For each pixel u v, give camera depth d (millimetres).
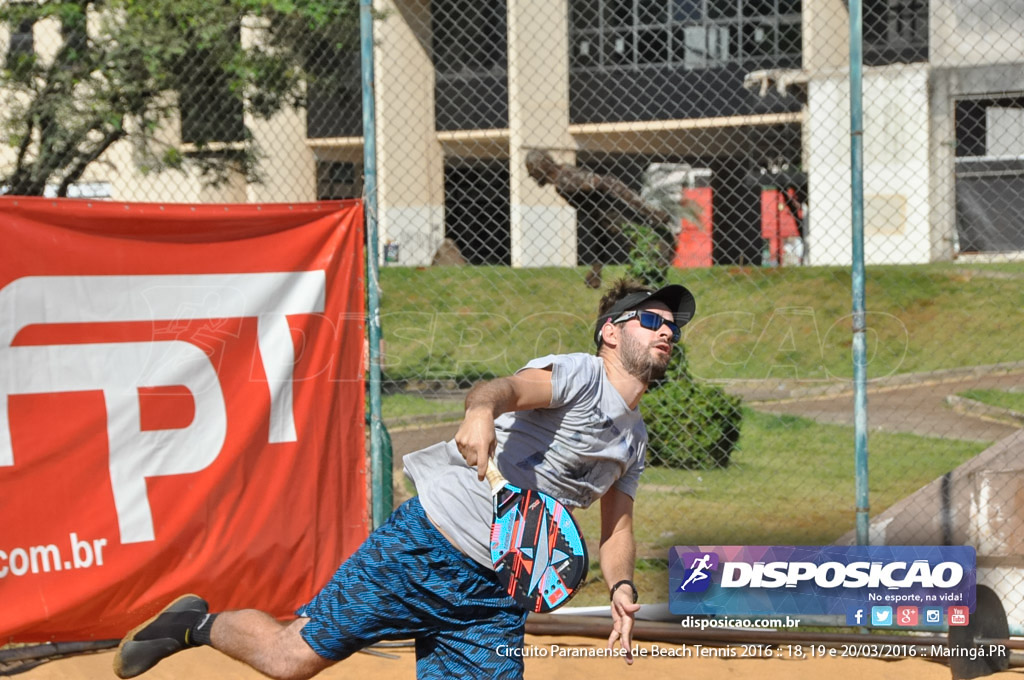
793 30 62000
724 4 62656
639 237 29609
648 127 62250
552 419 8938
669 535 20578
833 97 57156
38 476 13969
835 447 28703
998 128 53875
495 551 8750
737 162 62438
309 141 62500
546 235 59156
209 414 14867
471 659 9117
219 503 14891
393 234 60312
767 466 26859
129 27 34688
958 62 54062
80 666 14117
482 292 35344
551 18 64500
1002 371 35625
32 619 13883
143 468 14516
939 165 54406
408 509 9266
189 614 9508
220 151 42719
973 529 14969
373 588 9023
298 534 15359
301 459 15414
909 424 31094
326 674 14227
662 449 26531
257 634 9203
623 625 9172
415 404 22891
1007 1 52750
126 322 14469
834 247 57219
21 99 38312
